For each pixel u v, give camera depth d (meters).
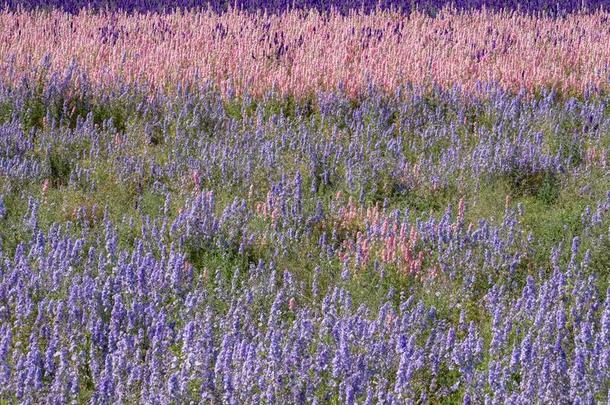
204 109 27.78
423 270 17.61
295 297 15.98
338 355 12.58
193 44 36.56
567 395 12.08
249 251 18.16
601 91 31.84
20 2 46.91
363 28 40.97
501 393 12.10
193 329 13.09
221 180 22.31
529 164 23.62
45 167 22.38
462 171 23.34
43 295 15.10
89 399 12.26
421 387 12.79
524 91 30.55
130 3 48.22
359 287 16.66
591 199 22.28
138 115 27.92
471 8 47.69
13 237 18.14
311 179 22.42
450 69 32.97
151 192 21.36
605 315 13.58
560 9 48.84
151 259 16.25
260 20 43.16
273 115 26.69
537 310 15.27
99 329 13.52
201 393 11.91
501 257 17.66
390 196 22.47
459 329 15.08
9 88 28.52
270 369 12.35
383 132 26.38
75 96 28.19
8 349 12.61
